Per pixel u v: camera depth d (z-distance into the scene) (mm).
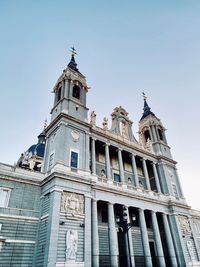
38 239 26188
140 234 37031
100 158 41438
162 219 40969
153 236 39156
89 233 26938
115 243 29672
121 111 50375
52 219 24828
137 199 37375
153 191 42500
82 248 25516
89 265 24781
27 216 27344
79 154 33469
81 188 29688
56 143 33594
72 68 45781
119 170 39750
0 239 24047
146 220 41125
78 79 43094
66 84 40500
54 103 41812
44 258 23016
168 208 42156
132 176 44594
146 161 47625
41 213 28188
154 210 39031
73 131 35031
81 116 38281
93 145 37688
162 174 46844
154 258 37031
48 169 32781
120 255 33094
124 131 47469
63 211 26391
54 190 27016
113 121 48312
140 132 57781
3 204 26812
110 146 41000
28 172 30766
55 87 43719
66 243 24484
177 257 37188
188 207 44406
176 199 44250
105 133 41188
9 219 25984
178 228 39531
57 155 31297
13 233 25391
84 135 36312
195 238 41438
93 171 35031
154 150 51219
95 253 26891
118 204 34594
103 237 32062
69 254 23969
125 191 36219
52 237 23766
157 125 56094
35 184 30438
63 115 34812
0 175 28047
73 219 26672
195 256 39062
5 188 27906
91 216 29547
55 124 36312
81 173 31516
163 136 55844
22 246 25172
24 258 24625
